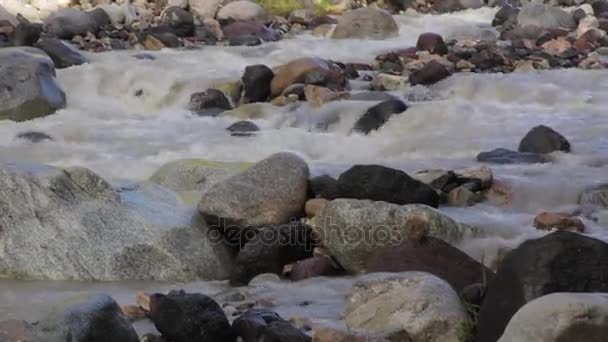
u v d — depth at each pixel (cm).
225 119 3353
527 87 3491
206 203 2052
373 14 4741
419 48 4225
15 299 1822
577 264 1509
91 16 4581
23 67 3434
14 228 1986
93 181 2064
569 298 1342
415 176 2331
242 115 3369
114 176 2683
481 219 2125
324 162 2717
